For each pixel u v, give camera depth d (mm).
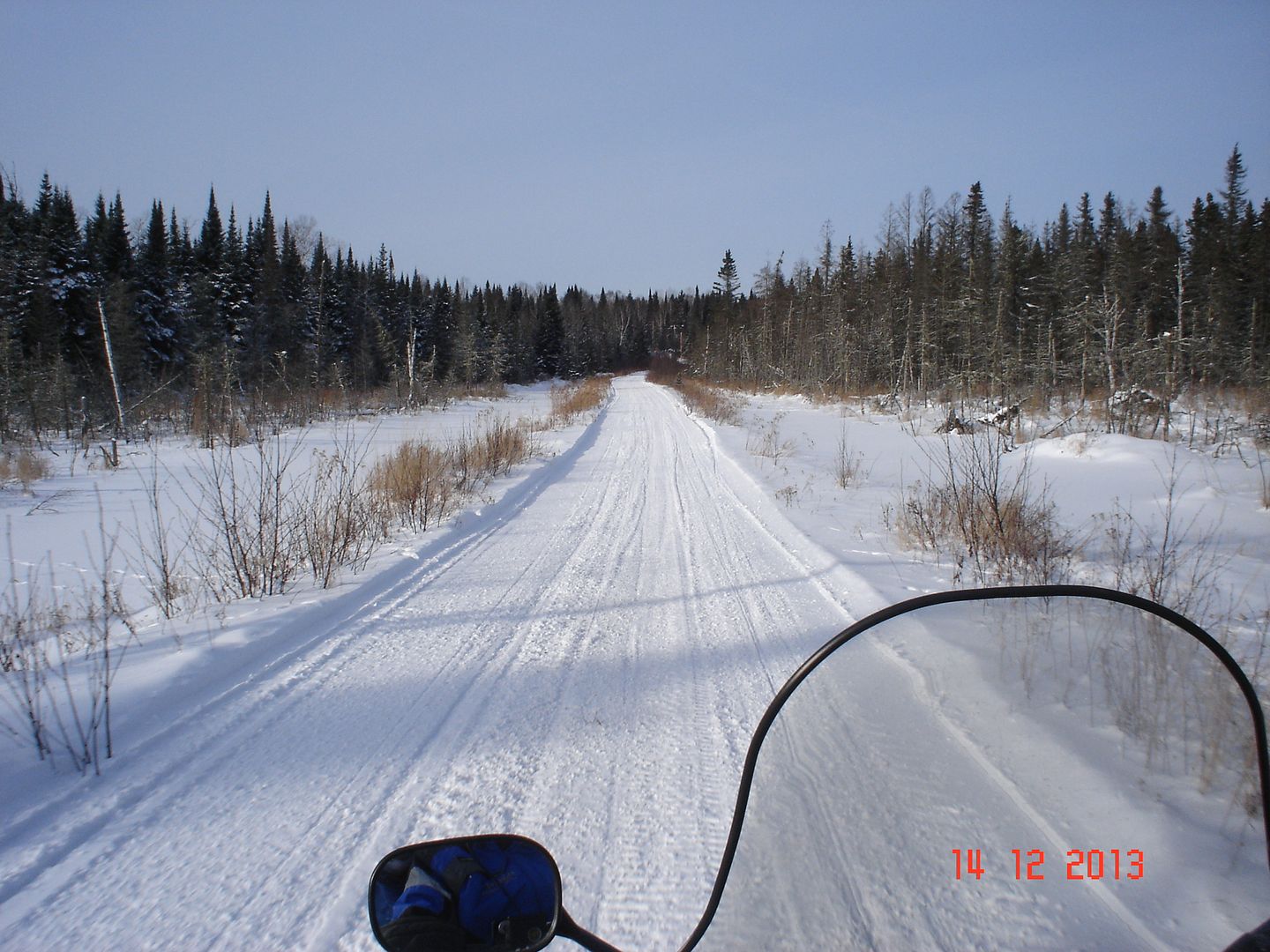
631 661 5137
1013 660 1770
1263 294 34562
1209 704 1627
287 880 2875
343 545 7844
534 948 1529
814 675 1869
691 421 28828
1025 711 1687
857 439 20859
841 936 1489
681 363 100312
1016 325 34969
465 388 57719
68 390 23672
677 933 2539
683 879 2840
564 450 18859
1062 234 53406
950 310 34031
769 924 1580
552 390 65688
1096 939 1340
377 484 10852
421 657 5219
